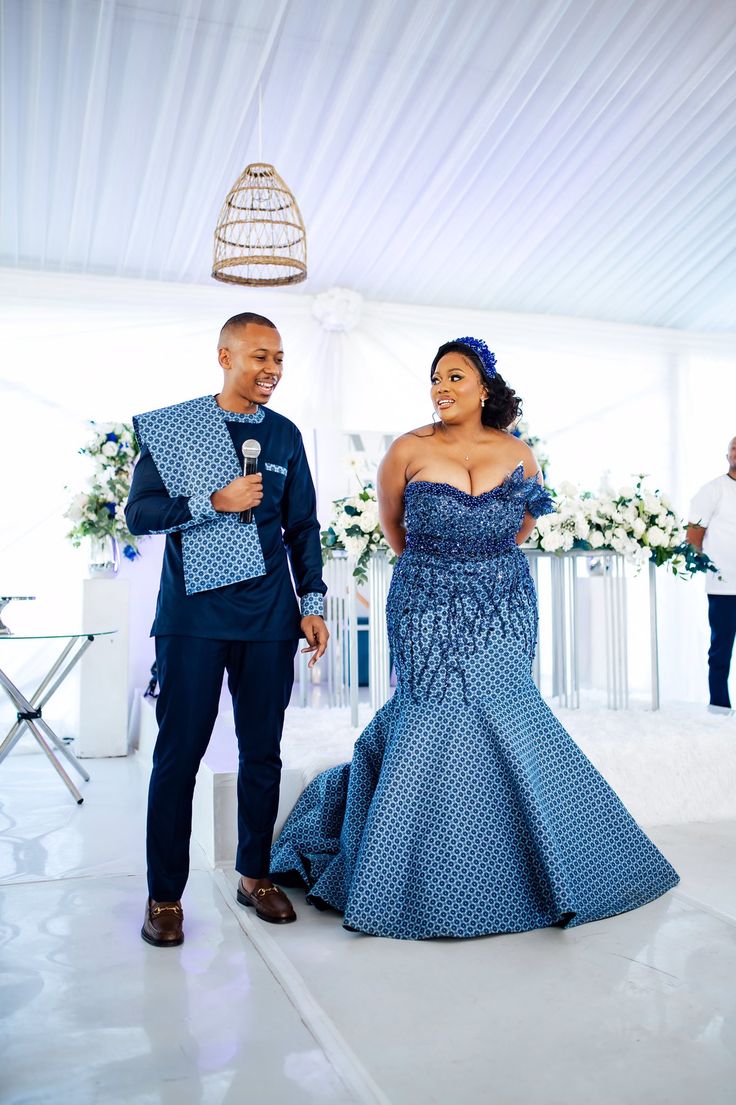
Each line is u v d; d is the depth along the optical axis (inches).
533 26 177.2
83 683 194.4
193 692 93.6
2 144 190.2
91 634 145.3
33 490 234.4
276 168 204.8
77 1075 67.9
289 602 98.7
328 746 134.9
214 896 107.5
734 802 140.5
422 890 96.7
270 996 81.3
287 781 123.1
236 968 87.3
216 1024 76.0
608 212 233.9
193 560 93.8
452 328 266.8
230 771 119.7
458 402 107.2
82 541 235.3
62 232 220.1
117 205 212.4
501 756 100.9
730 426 297.1
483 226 234.7
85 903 105.8
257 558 95.0
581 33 180.5
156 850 94.6
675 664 287.1
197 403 98.5
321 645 99.4
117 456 196.2
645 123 206.2
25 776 175.0
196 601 94.1
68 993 81.7
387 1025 76.0
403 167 211.2
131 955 90.4
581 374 284.4
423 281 255.0
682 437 292.4
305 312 253.1
